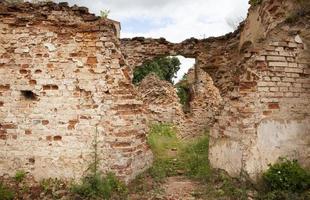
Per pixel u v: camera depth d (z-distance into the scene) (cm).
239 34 1057
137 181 736
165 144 1260
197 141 1184
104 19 738
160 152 1081
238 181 700
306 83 745
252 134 711
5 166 712
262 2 859
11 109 718
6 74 721
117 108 730
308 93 744
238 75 756
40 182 706
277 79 730
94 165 705
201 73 1634
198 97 1628
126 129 732
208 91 1625
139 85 1853
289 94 734
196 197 659
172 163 912
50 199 661
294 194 629
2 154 713
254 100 718
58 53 725
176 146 1234
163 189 700
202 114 1608
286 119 729
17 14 725
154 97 1781
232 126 748
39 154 714
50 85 721
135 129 748
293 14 755
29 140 715
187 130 1617
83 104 721
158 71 2634
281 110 729
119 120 729
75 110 720
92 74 725
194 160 891
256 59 725
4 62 720
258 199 645
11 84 720
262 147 712
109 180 693
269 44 730
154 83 1830
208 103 1612
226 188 681
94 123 718
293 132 729
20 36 725
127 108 738
